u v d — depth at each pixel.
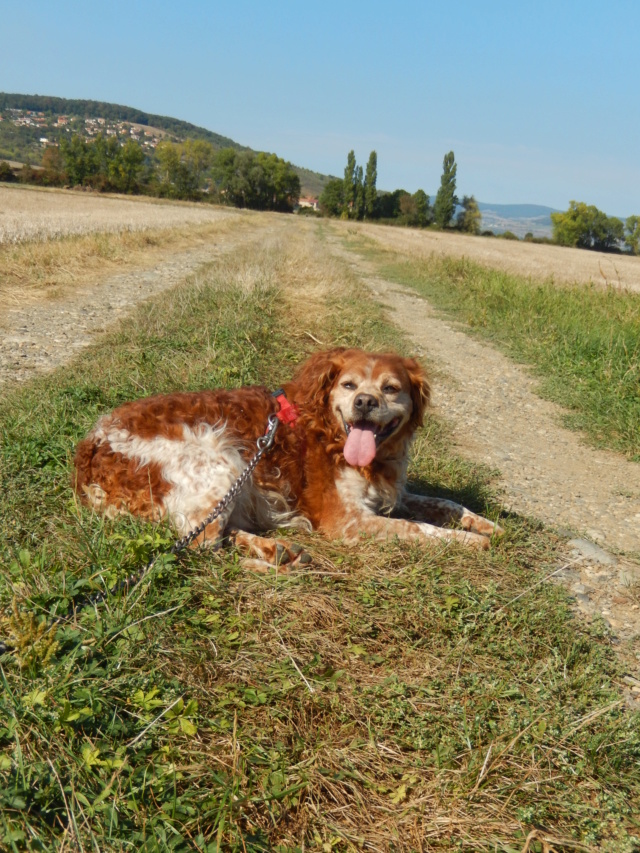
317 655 0.87
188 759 0.70
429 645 0.95
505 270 6.55
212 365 2.20
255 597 0.99
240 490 1.13
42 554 0.97
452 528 1.33
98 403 1.76
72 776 0.63
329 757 0.73
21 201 14.98
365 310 3.87
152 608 0.90
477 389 2.71
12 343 2.61
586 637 1.04
